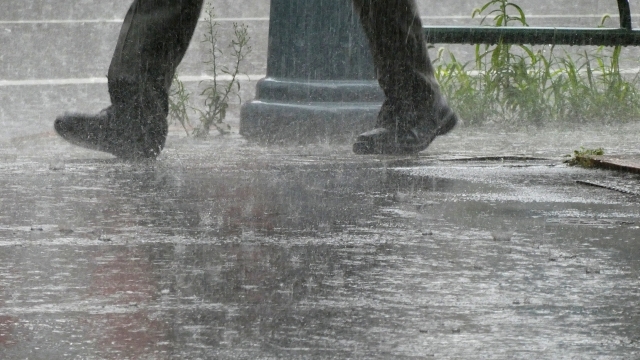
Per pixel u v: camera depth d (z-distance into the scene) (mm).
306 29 21625
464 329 6234
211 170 15000
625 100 26141
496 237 9406
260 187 13039
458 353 5738
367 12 17719
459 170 15047
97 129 16484
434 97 18031
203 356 5629
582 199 12016
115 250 8766
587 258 8469
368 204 11594
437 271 7938
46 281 7535
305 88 21500
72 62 37719
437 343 5926
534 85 25938
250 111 21797
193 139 21797
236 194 12344
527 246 9016
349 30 21672
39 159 16625
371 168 15367
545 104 25859
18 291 7203
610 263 8258
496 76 25953
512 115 25734
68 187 12969
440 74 26891
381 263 8242
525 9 48844
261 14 46719
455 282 7543
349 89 21562
